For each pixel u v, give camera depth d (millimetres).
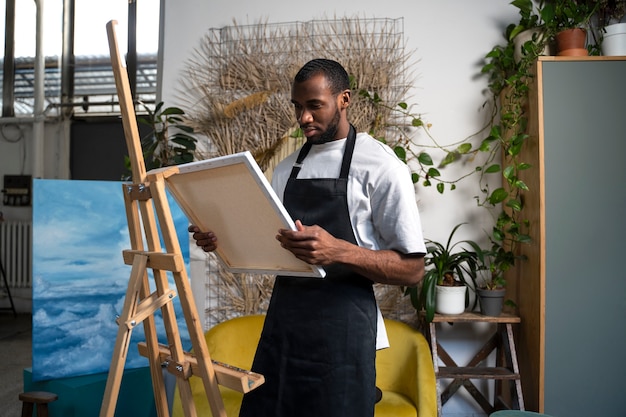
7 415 2545
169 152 2775
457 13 2633
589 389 2191
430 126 2582
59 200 2188
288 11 2711
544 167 2229
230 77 2738
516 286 2504
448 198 2635
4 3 5074
